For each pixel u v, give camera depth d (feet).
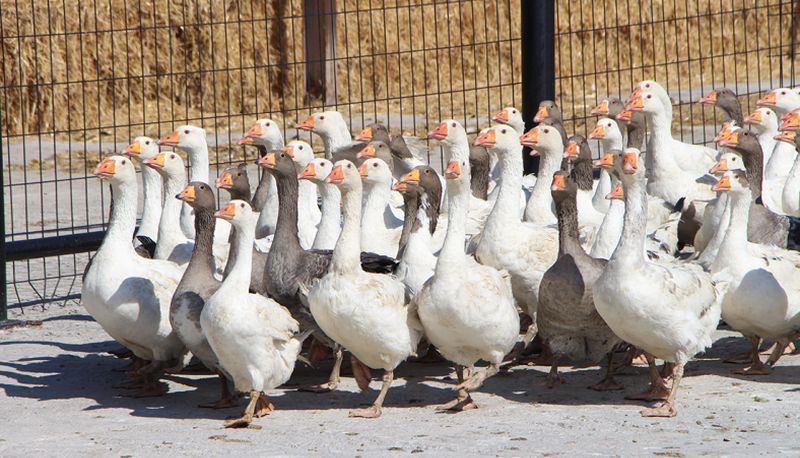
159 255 43.80
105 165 38.09
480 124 101.81
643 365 41.24
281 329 33.86
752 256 38.29
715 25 135.74
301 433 32.40
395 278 37.24
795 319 38.19
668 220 49.47
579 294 36.14
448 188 34.76
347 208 34.76
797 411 33.63
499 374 40.09
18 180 84.48
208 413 35.53
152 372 37.91
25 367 41.37
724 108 63.46
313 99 115.85
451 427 32.68
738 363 40.45
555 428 32.24
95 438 32.32
